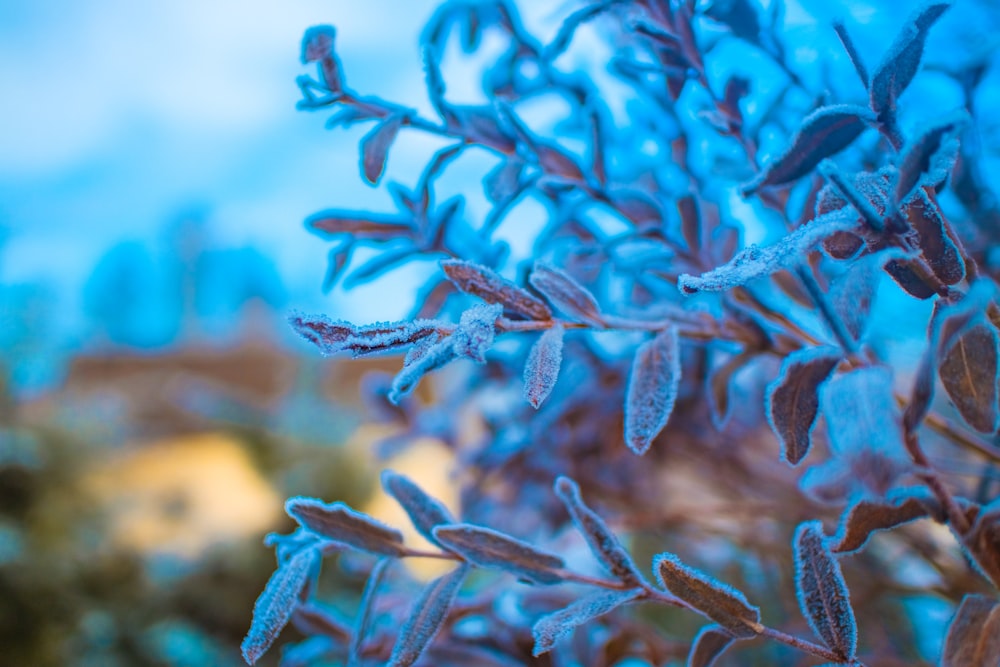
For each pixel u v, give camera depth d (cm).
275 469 103
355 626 34
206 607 86
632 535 57
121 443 108
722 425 37
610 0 35
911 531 42
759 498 48
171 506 97
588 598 31
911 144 27
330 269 37
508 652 39
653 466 48
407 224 37
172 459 108
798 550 30
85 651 79
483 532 32
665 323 32
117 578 85
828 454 45
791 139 29
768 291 39
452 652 38
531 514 48
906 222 27
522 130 36
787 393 28
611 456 46
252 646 31
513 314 31
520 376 44
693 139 39
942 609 43
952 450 45
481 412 48
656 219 37
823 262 35
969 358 27
